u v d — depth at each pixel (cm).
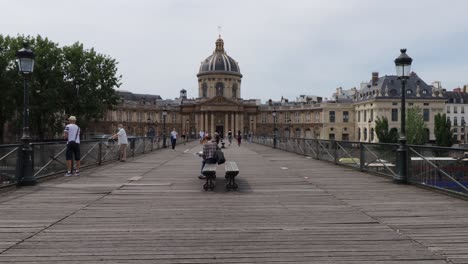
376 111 7981
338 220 672
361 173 1370
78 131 1285
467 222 657
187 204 810
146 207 779
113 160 1958
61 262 468
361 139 8800
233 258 483
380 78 8506
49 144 1222
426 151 999
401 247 524
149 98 11538
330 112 9344
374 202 832
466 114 9638
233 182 1008
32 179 1060
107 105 5144
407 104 7981
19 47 4412
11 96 4350
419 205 799
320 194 933
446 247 524
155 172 1410
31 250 511
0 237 568
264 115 11050
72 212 731
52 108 4541
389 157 1200
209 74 10419
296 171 1444
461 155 851
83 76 4828
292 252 504
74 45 4859
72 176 1275
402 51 1120
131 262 468
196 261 472
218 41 10856
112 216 699
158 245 533
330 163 1805
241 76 10819
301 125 10231
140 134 10019
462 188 858
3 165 951
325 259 479
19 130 4909
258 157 2253
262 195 920
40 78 4578
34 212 729
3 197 883
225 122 10125
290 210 753
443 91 8838
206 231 602
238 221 664
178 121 10875
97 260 475
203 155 1140
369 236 576
